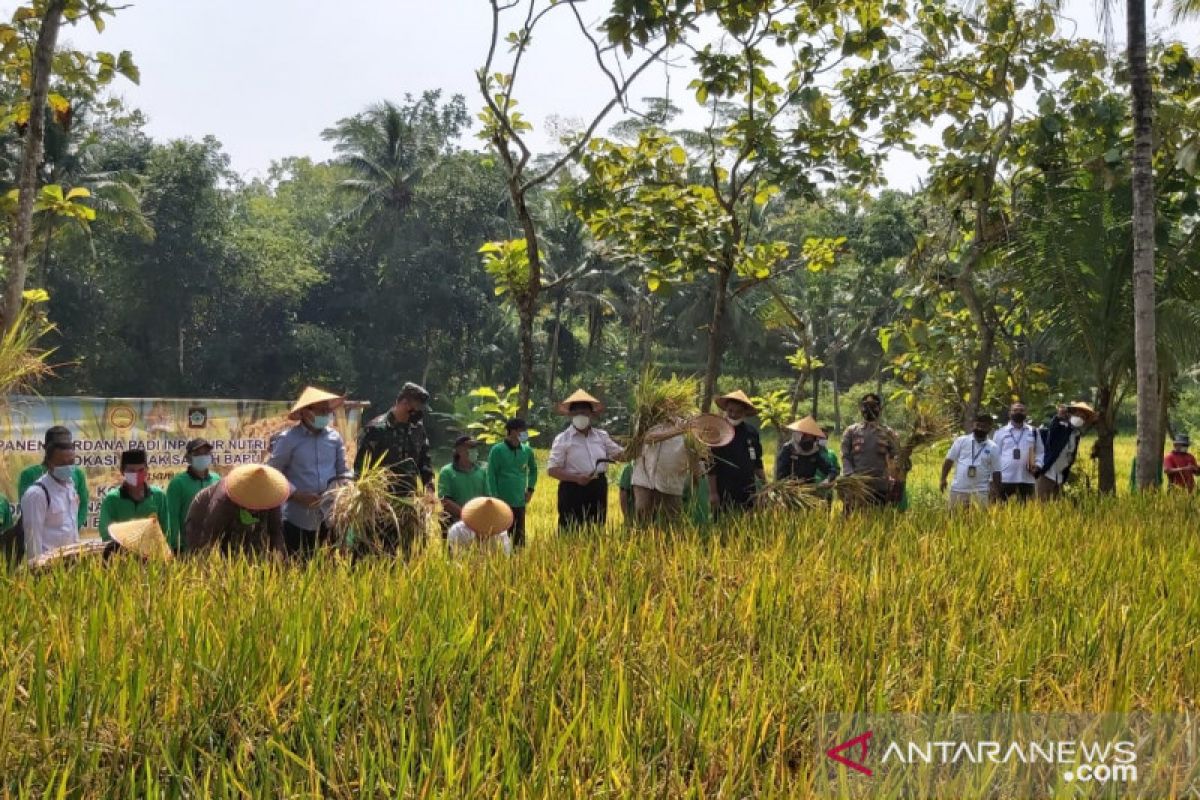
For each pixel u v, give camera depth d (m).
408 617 4.80
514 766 3.15
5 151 37.56
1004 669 4.16
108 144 46.62
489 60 10.89
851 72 13.37
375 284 54.06
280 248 50.81
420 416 8.91
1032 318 17.61
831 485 9.85
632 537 7.19
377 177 54.25
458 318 53.59
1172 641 4.79
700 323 55.56
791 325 21.12
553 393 55.47
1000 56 14.27
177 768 3.42
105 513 8.31
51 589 5.40
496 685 4.00
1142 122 13.01
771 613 4.98
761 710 3.60
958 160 14.80
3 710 3.48
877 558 6.41
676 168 12.28
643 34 10.22
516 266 11.92
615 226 11.45
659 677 3.98
